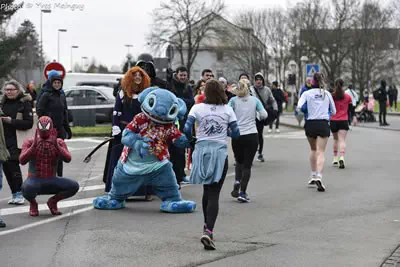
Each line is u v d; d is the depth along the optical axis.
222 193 11.23
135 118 9.29
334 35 63.34
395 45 63.69
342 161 14.45
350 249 7.15
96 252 6.99
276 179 12.88
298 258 6.76
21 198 10.08
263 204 10.02
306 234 7.90
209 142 7.57
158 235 7.84
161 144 9.31
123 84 10.12
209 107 7.70
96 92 29.05
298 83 66.00
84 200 10.43
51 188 9.02
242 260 6.67
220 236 7.79
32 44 67.75
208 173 7.38
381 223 8.55
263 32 79.50
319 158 11.45
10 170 10.01
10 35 52.44
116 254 6.90
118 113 10.12
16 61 51.50
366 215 9.11
